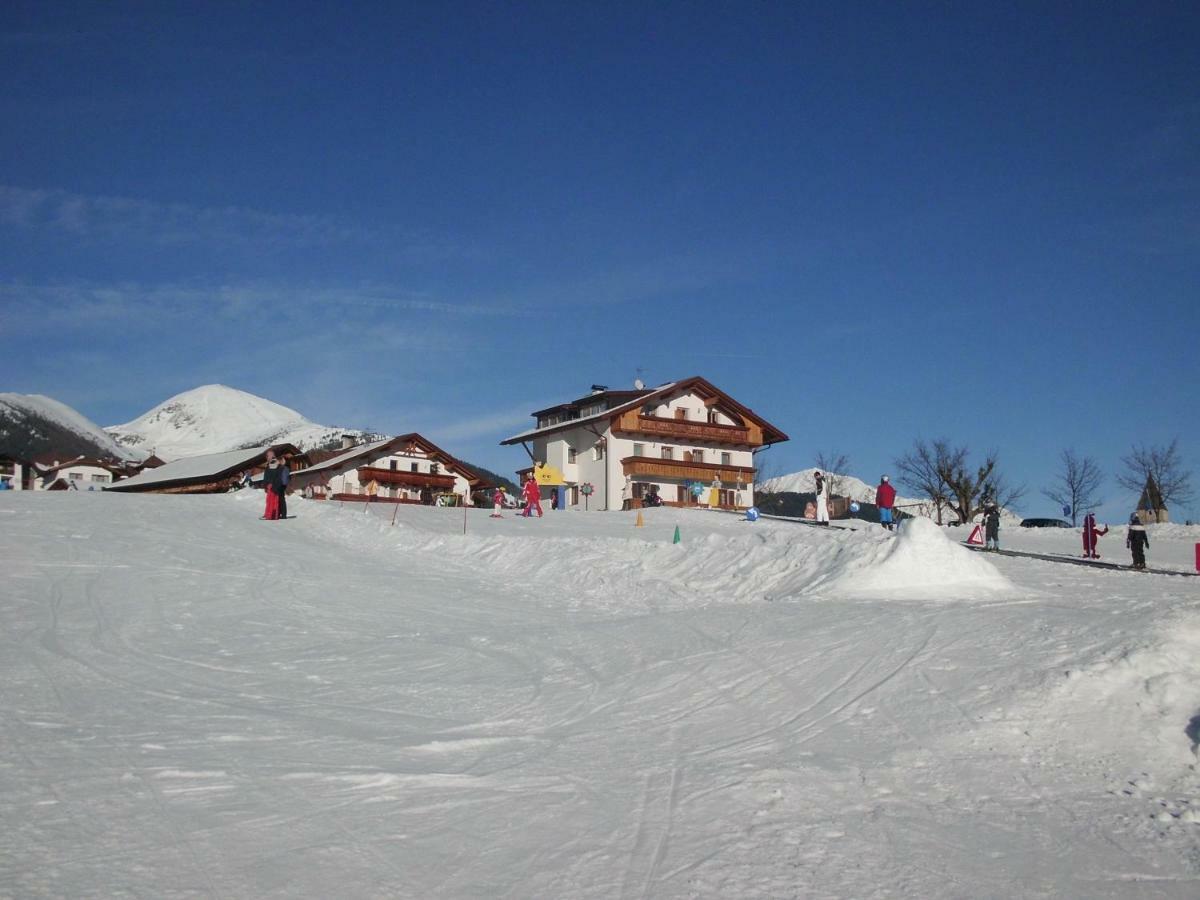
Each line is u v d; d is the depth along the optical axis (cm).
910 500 8200
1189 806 686
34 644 1218
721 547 1912
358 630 1398
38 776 723
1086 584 1586
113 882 543
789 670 1033
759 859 602
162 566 1884
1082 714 834
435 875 570
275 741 835
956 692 907
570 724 906
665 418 6950
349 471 7000
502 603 1678
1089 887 575
